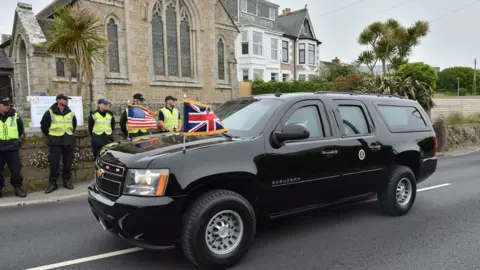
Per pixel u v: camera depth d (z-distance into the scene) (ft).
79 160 28.19
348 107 17.69
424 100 49.90
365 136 17.54
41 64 53.01
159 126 29.01
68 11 37.50
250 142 13.83
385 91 49.16
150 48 66.18
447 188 26.20
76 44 37.09
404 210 19.29
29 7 59.26
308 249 14.85
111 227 12.78
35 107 27.17
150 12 65.77
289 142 14.83
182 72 73.20
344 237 16.24
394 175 18.67
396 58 64.54
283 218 18.98
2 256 14.30
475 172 32.86
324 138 15.99
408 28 64.39
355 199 17.44
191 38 73.82
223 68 81.66
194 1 72.90
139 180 12.10
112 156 13.56
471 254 14.40
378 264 13.48
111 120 27.22
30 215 20.03
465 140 54.49
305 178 15.08
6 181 25.07
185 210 12.67
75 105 28.78
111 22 61.11
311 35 123.65
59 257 14.19
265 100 16.30
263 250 14.74
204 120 14.05
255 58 102.22
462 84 186.39
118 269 13.12
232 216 13.16
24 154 25.63
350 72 89.81
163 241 12.30
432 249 14.90
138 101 28.32
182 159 12.44
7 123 23.40
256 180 13.69
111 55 61.11
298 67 118.32
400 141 19.02
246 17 104.58
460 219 18.89
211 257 12.48
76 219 19.17
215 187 13.38
